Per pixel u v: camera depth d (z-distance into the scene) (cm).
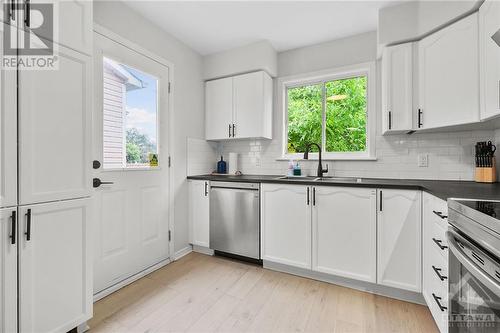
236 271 229
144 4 203
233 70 282
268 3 202
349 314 163
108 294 187
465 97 160
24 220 116
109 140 192
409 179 226
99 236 183
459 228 101
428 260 157
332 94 277
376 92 242
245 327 150
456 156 209
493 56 138
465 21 159
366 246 188
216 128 298
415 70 193
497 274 72
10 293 112
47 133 124
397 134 232
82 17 141
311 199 208
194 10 211
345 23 230
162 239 241
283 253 221
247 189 240
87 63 144
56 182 128
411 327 150
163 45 243
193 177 273
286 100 299
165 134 245
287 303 176
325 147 278
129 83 209
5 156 110
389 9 200
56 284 129
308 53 276
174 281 209
